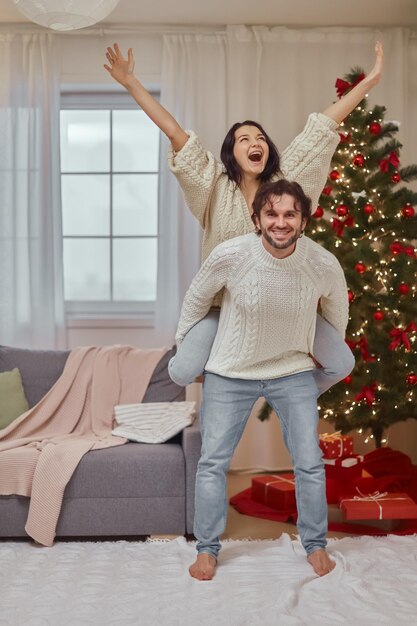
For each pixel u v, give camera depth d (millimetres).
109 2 2654
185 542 3494
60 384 4188
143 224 5594
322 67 5266
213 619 2672
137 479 3625
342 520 3979
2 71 5145
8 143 5168
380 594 2893
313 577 3051
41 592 2938
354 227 4324
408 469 4465
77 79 5277
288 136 5254
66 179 5570
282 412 3197
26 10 2650
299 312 2969
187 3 4844
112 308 5562
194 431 3717
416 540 3543
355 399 4203
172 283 5281
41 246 5180
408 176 4516
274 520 4062
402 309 4352
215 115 5234
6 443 3818
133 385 4219
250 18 5113
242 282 2932
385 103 5262
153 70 5285
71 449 3664
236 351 3074
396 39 5246
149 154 5582
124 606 2795
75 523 3611
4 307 5184
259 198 2855
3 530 3596
